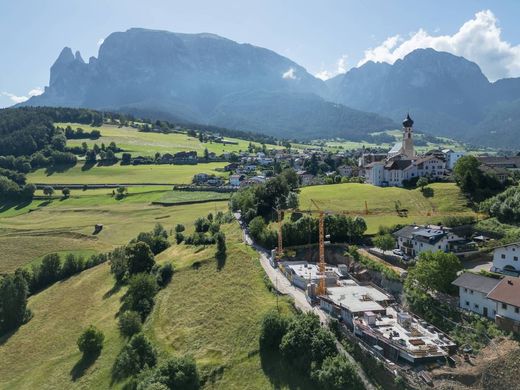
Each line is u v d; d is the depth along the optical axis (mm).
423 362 86875
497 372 82688
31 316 143375
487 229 142750
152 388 90562
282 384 92875
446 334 96688
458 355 88688
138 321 118938
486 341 90375
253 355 101812
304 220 154875
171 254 163625
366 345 95188
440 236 130500
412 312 107188
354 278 129250
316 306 114562
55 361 117188
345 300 110750
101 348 116062
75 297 150125
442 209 169875
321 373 87750
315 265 139125
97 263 175625
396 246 143500
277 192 189125
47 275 169125
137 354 104875
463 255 127125
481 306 98500
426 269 108562
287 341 97125
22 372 117438
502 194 160375
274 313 104562
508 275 110500
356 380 86375
